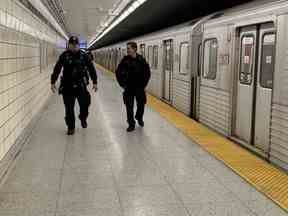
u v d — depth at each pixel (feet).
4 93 15.02
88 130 22.33
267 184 12.98
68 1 38.63
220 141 19.49
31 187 12.66
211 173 14.34
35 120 25.08
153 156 16.67
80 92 20.97
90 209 10.95
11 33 16.90
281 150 14.42
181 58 29.58
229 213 10.77
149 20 56.75
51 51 45.50
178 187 12.83
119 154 16.97
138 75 21.94
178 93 30.42
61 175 13.94
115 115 28.09
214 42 22.16
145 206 11.23
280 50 14.38
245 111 18.38
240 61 18.94
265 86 16.43
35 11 26.89
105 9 45.03
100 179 13.55
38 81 28.22
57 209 10.92
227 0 32.89
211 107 22.49
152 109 30.91
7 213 10.61
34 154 16.83
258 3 17.52
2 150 14.43
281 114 14.33
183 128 22.91
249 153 17.07
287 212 10.82
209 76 22.97
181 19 51.42
